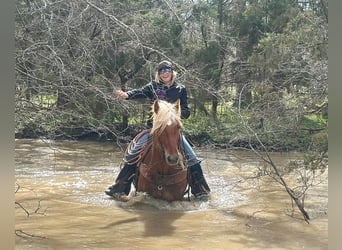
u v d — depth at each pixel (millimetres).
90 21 7934
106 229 5715
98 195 7605
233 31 17219
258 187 8461
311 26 10469
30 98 7676
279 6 16422
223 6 17812
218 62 16016
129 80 13930
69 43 7621
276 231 5734
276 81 12570
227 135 12148
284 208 6898
